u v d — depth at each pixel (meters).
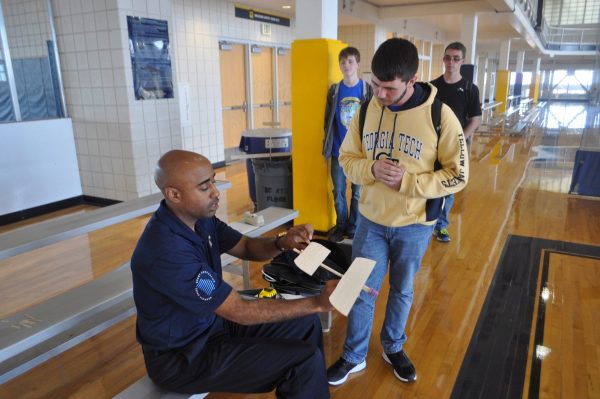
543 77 28.25
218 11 6.61
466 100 3.38
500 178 6.23
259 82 8.02
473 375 2.09
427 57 13.06
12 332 1.53
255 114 8.07
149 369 1.40
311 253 1.43
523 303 2.76
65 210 4.98
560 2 22.83
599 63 5.26
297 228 1.71
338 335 2.44
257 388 1.44
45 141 4.75
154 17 4.77
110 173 4.97
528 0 11.28
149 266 1.28
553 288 2.96
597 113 5.07
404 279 1.91
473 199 5.15
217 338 1.48
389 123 1.73
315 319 1.71
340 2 7.06
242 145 4.32
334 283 1.34
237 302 1.35
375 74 1.59
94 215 2.37
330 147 3.55
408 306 1.98
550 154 8.19
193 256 1.33
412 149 1.70
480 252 3.58
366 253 1.89
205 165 1.35
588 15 22.44
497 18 9.27
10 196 4.47
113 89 4.65
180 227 1.34
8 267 3.36
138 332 1.42
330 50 3.53
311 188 3.88
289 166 4.09
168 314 1.34
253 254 1.74
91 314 1.71
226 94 7.32
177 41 5.90
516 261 3.40
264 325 1.62
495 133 11.28
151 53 4.79
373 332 2.45
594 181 5.05
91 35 4.60
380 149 1.77
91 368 2.17
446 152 1.69
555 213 4.62
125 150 4.78
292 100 3.75
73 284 3.08
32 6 4.77
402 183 1.67
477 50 20.45
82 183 5.22
